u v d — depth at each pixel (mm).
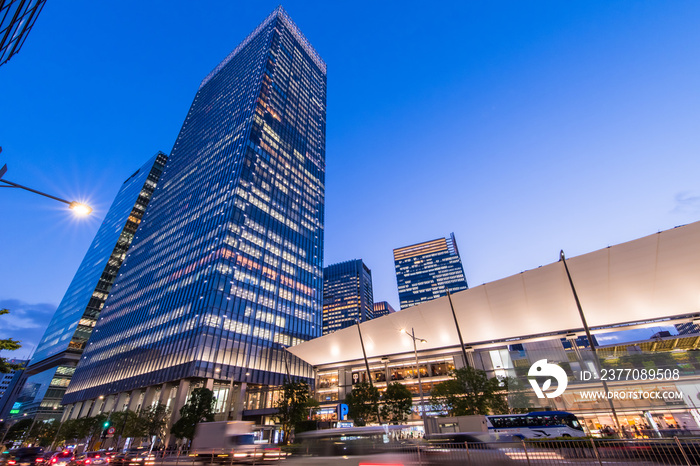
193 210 100062
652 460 12312
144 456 32438
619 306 44406
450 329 55531
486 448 14227
